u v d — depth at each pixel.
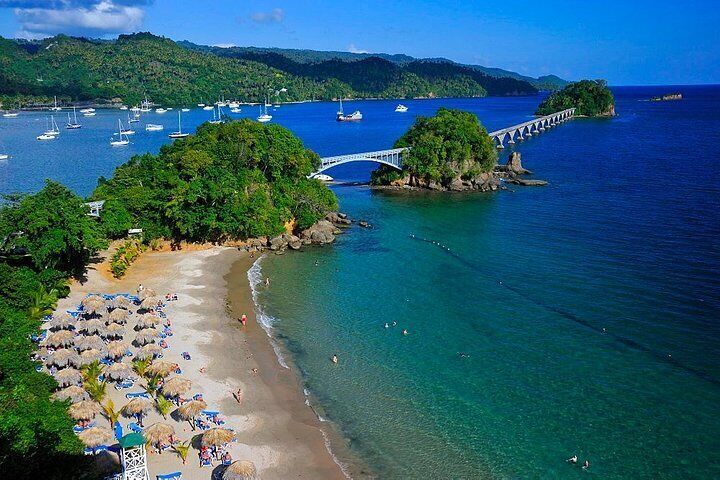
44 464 42.97
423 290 91.62
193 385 62.41
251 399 60.97
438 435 55.47
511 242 115.25
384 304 86.38
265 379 65.12
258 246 114.75
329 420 57.84
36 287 80.75
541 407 59.59
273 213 119.44
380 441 54.66
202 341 73.44
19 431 45.03
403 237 121.94
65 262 91.56
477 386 63.69
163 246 112.88
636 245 109.00
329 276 98.81
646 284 89.81
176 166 121.94
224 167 121.88
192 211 112.00
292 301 87.94
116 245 108.38
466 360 69.25
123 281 94.69
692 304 82.12
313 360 69.75
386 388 63.53
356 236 123.56
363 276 98.56
